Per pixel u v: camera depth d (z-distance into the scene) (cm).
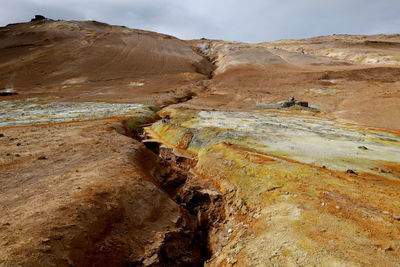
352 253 654
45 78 7619
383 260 616
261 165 1288
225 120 2742
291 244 742
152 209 1120
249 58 9400
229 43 12544
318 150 1552
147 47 11381
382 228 729
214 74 8862
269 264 711
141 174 1379
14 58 8981
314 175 1119
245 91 5934
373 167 1244
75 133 2228
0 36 11119
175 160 1927
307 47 11488
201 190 1423
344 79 5944
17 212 859
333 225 770
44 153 1630
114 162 1438
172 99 5394
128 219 984
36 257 656
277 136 1923
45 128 2484
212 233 1206
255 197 1100
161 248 925
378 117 3256
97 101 5103
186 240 1088
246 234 917
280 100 4959
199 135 2128
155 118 3647
